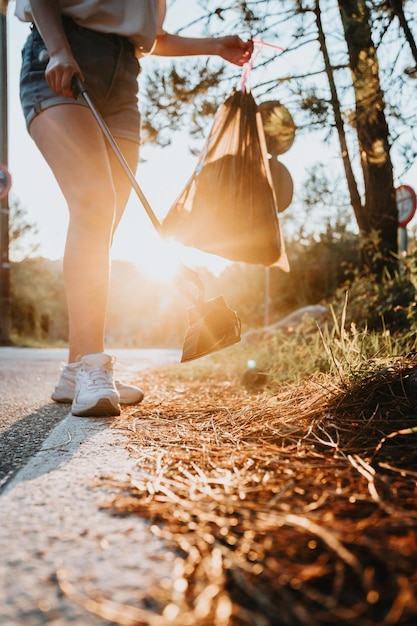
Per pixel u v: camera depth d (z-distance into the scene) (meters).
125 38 2.72
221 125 3.04
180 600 0.78
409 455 1.49
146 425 2.08
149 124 4.52
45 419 2.28
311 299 13.08
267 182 3.05
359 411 1.91
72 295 2.58
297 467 1.40
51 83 2.41
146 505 1.15
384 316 3.99
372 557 0.88
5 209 11.41
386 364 2.17
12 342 11.73
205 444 1.71
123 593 0.81
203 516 1.06
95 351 2.58
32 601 0.79
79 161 2.51
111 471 1.42
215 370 4.43
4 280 11.56
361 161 4.83
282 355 3.69
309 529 0.97
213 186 3.00
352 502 1.13
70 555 0.92
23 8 2.62
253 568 0.85
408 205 5.77
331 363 2.61
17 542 0.98
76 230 2.54
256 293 14.45
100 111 2.68
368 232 4.83
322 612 0.75
